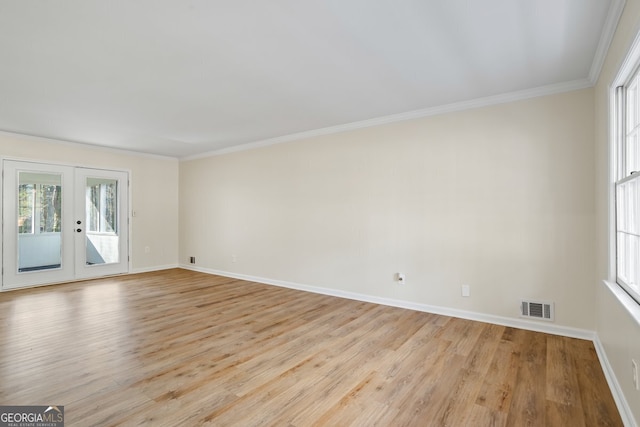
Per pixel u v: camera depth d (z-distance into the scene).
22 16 1.99
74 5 1.89
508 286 3.36
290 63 2.67
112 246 5.99
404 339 3.04
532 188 3.24
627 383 1.81
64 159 5.38
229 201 5.98
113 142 5.48
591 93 2.97
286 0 1.88
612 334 2.20
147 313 3.79
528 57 2.57
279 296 4.59
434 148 3.80
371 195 4.27
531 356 2.66
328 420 1.86
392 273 4.10
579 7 1.95
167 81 3.00
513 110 3.33
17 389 2.14
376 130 4.23
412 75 2.91
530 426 1.81
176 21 2.07
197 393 2.12
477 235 3.53
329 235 4.67
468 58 2.60
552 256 3.14
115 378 2.29
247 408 1.96
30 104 3.57
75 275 5.54
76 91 3.21
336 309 3.97
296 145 5.04
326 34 2.25
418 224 3.91
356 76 2.92
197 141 5.44
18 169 4.92
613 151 2.32
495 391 2.15
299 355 2.70
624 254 2.24
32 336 3.05
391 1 1.89
